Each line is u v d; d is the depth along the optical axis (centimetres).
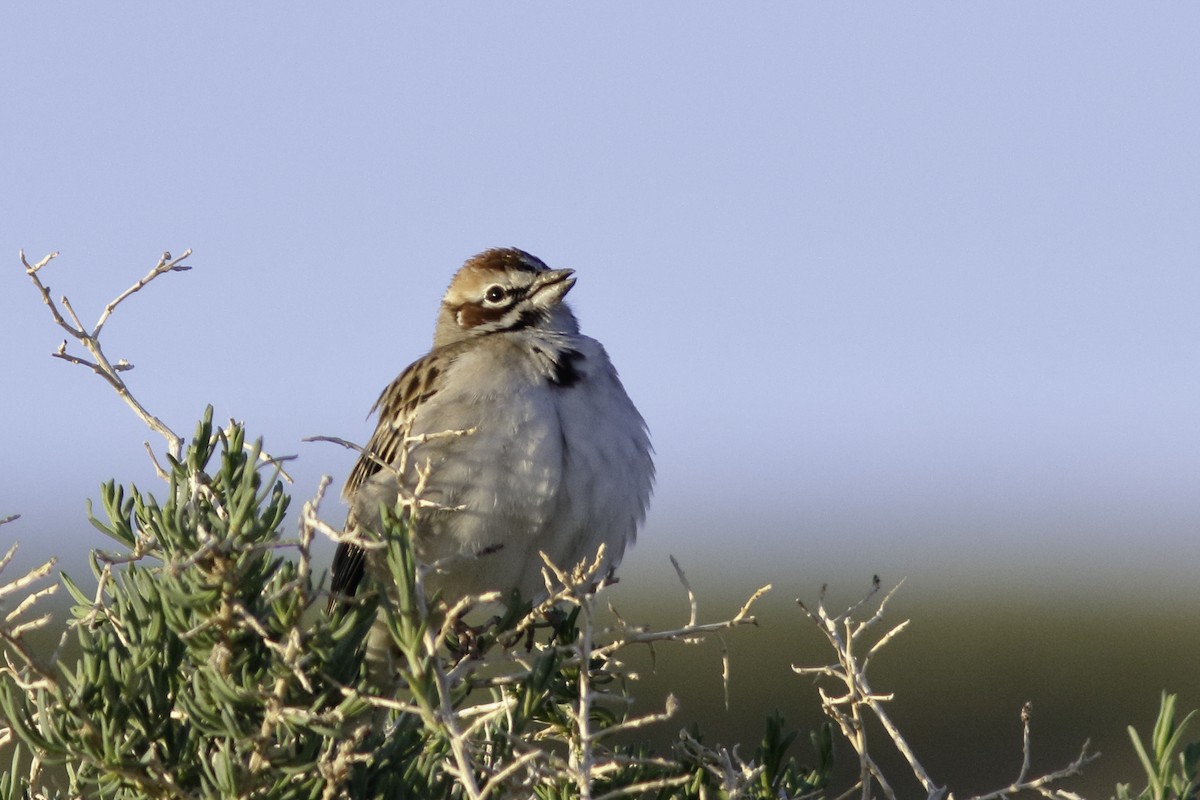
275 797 802
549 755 808
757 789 996
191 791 840
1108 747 2617
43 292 998
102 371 999
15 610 830
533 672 906
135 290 1006
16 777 883
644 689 2664
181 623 829
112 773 817
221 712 811
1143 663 3153
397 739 861
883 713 948
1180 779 838
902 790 2378
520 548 1387
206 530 834
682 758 988
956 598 3925
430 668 788
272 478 824
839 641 968
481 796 756
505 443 1366
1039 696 2883
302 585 810
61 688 840
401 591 781
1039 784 930
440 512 1364
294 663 798
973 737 2658
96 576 866
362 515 1386
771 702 2633
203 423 895
